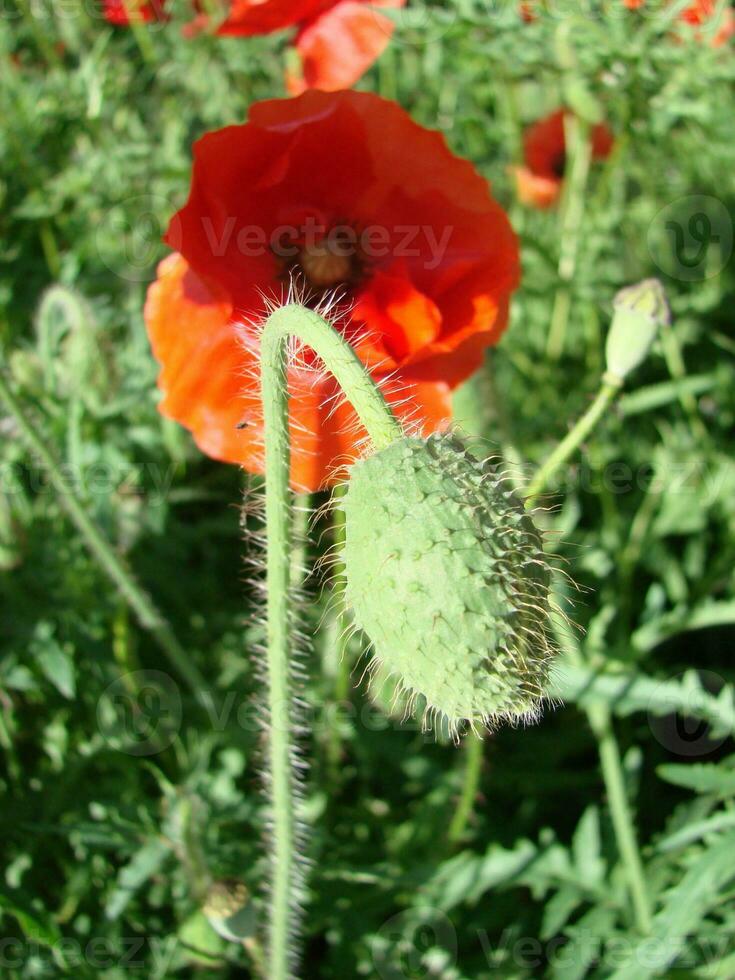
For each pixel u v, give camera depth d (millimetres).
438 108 243
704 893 138
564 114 219
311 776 174
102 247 211
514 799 184
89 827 143
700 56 181
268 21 150
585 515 209
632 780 161
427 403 119
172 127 220
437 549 79
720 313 232
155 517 186
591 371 208
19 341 199
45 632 160
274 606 99
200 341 112
